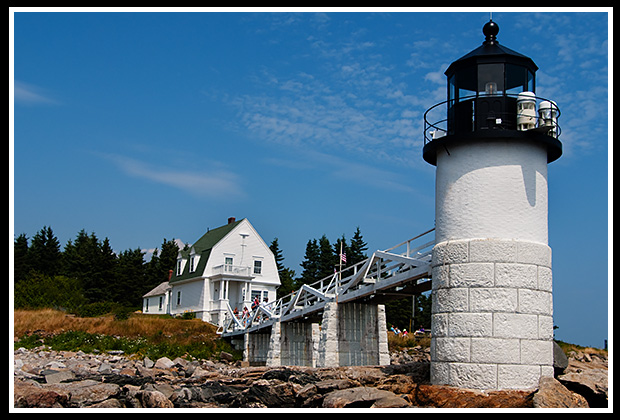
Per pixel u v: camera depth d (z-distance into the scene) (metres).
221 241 57.94
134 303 84.06
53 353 33.12
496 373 14.15
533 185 15.07
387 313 65.69
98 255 83.56
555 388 13.57
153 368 28.19
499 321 14.31
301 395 15.98
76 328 41.44
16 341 36.91
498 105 15.10
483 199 14.91
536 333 14.45
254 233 59.62
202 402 16.45
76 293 58.78
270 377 18.53
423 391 14.82
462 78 15.70
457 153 15.42
